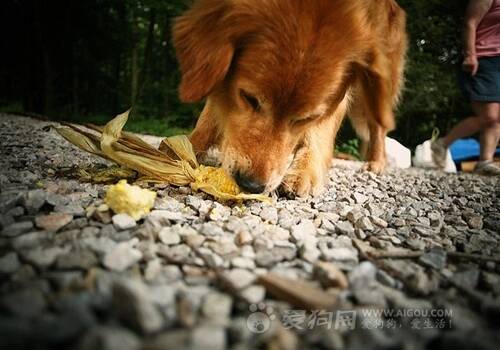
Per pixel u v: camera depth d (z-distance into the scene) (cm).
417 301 26
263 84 48
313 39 47
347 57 50
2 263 25
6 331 17
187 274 27
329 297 23
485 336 21
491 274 32
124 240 31
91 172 52
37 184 44
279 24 48
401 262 32
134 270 26
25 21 216
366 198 60
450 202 66
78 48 271
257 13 49
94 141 50
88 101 318
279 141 50
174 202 42
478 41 107
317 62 47
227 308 22
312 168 58
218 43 50
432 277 30
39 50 219
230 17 50
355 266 30
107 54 298
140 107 305
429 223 49
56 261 25
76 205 37
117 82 335
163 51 368
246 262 29
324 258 31
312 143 59
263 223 40
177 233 33
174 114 284
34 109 226
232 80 52
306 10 47
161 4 234
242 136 50
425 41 234
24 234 30
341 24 48
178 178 49
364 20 51
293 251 32
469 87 112
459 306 26
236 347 19
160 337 18
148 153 49
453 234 45
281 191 57
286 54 47
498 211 62
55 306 20
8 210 34
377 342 20
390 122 55
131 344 17
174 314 21
